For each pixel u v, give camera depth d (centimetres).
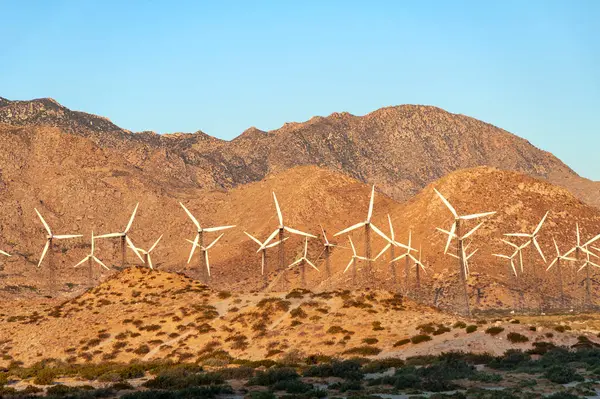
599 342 10712
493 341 10688
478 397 6894
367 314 13250
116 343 13125
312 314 13438
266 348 12081
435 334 11400
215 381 8562
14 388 9138
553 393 7175
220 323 13600
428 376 8444
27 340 13650
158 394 7406
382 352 11025
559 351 10031
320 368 9025
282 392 7738
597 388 7419
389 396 7231
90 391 8094
